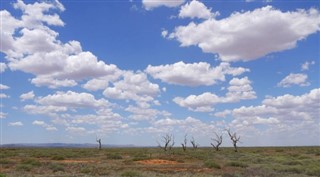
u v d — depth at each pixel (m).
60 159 59.59
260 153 80.25
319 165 43.88
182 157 62.31
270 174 35.47
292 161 49.12
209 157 63.06
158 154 74.88
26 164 44.75
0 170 38.25
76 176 32.69
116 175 34.28
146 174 34.66
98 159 61.19
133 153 83.69
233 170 40.19
